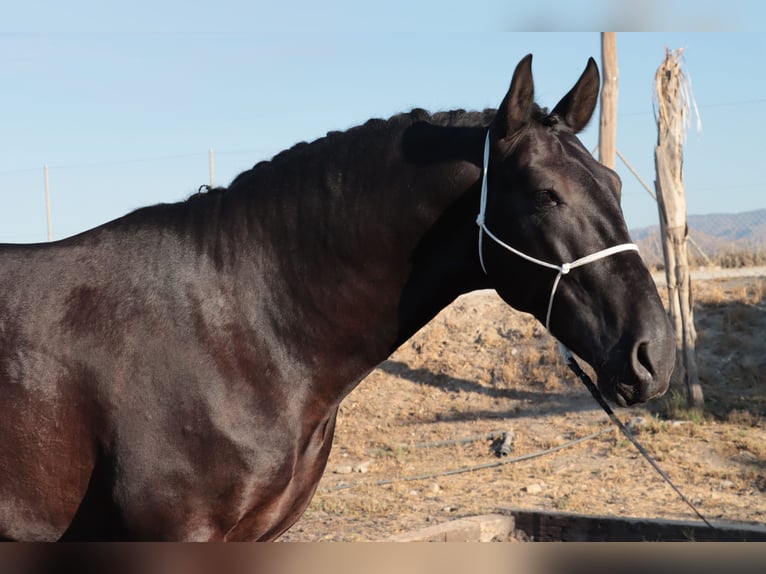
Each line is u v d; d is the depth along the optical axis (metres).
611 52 13.47
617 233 2.62
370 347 2.98
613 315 2.56
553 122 2.81
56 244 3.05
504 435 9.55
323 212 2.95
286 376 2.88
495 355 11.75
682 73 10.19
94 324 2.81
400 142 2.98
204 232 2.99
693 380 9.77
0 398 2.76
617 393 2.53
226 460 2.74
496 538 6.50
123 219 3.08
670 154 10.08
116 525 2.77
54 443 2.77
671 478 7.78
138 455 2.71
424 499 7.59
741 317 11.43
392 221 2.91
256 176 3.11
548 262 2.65
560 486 7.78
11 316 2.85
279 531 3.03
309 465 2.98
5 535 2.83
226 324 2.85
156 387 2.74
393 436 10.12
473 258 2.91
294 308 2.92
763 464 7.97
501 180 2.75
